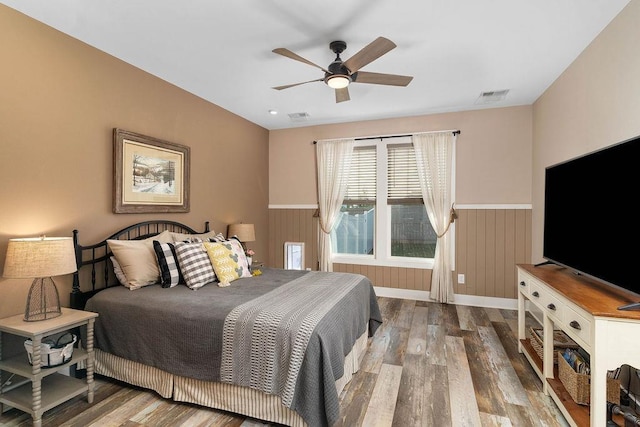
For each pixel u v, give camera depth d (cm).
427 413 207
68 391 206
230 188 443
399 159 473
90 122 267
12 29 217
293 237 530
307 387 177
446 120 447
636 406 192
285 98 391
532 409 211
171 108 345
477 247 435
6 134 215
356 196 498
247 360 195
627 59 213
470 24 235
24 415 204
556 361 244
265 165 531
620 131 221
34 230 230
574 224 227
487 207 430
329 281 294
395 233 481
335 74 246
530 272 254
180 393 217
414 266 464
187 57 288
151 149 319
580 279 228
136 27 240
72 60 253
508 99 395
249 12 222
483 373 257
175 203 347
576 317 177
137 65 303
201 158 388
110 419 201
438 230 443
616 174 180
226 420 201
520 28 240
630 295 184
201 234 371
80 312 224
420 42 260
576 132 287
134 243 276
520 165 417
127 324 227
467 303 441
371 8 217
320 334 186
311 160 519
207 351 204
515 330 347
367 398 223
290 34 249
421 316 392
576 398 197
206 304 224
